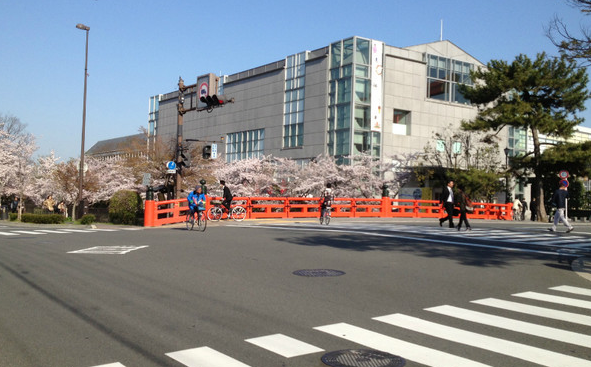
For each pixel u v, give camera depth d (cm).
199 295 810
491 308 737
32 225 2850
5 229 2358
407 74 5494
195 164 3291
